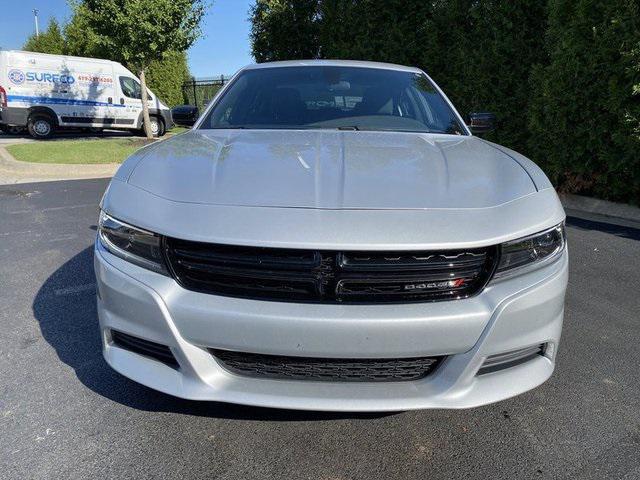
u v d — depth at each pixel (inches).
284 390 72.9
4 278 153.1
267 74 139.1
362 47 452.1
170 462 77.9
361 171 82.7
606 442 84.0
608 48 225.5
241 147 94.9
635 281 155.5
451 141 108.0
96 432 84.2
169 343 72.4
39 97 619.8
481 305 71.3
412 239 68.8
